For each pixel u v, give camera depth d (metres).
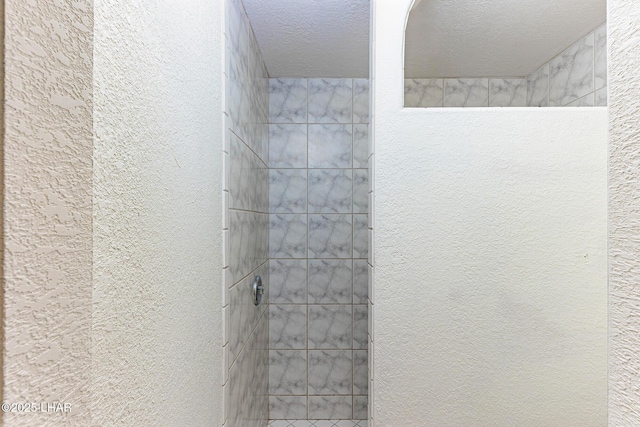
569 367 1.15
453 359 1.17
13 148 0.25
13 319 0.25
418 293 1.18
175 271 0.80
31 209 0.26
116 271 0.56
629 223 0.38
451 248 1.18
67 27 0.30
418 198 1.18
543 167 1.17
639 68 0.37
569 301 1.16
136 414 0.62
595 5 1.50
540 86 2.10
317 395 2.29
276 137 2.32
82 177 0.32
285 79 2.33
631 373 0.38
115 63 0.55
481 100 2.25
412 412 1.18
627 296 0.38
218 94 1.15
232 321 1.32
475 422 1.17
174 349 0.80
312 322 2.30
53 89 0.28
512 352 1.16
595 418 1.15
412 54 1.96
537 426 1.16
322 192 2.33
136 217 0.62
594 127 1.17
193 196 0.92
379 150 1.19
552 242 1.16
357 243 2.32
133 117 0.61
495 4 1.50
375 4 1.19
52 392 0.28
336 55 2.02
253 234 1.77
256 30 1.75
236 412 1.40
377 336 1.18
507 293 1.17
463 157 1.18
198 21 0.96
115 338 0.56
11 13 0.25
